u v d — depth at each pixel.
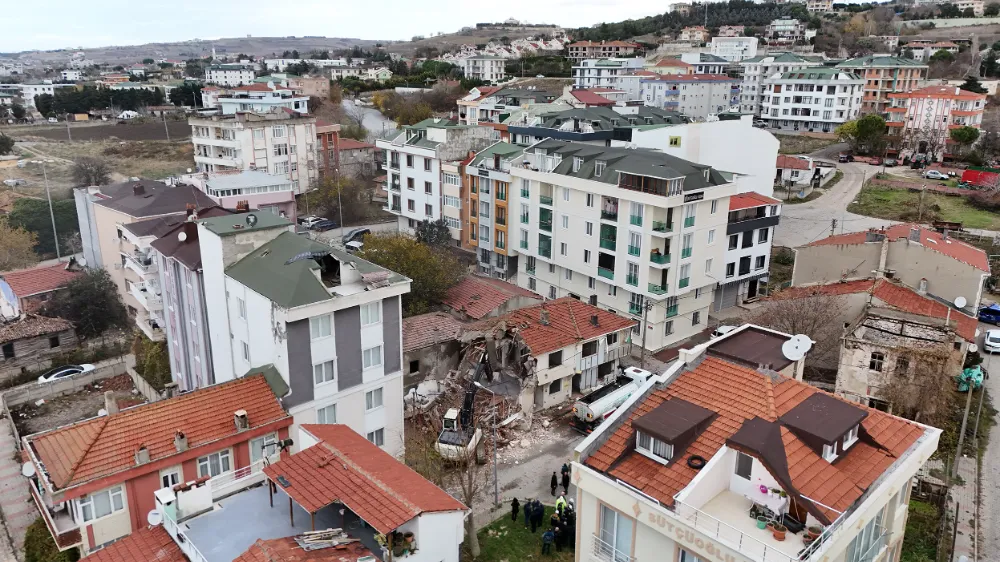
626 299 60.19
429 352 47.59
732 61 183.62
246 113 107.00
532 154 68.50
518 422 44.94
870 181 108.94
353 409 39.06
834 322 50.19
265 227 41.28
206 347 44.81
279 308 34.94
